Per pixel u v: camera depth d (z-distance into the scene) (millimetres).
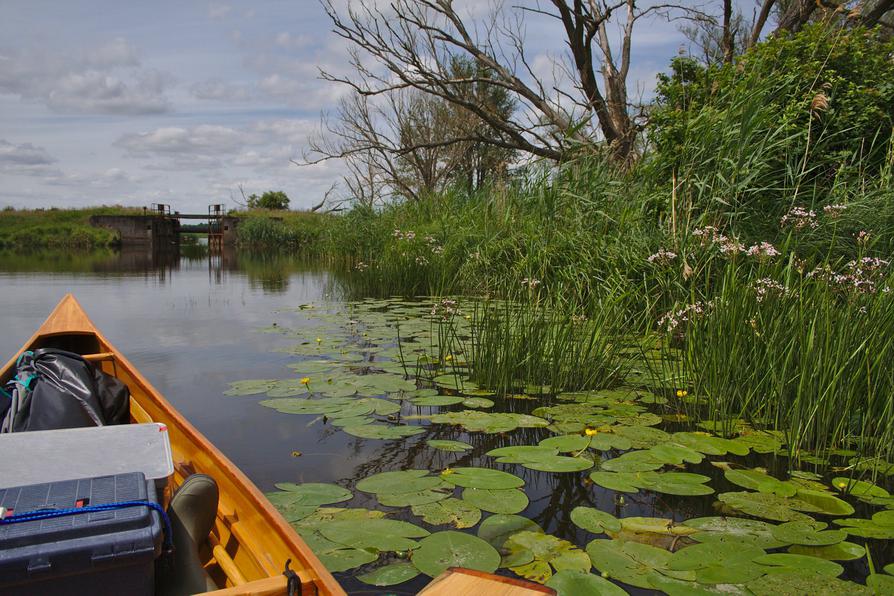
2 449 2084
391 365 5551
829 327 3756
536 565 2359
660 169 7234
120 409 3393
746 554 2443
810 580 2264
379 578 2273
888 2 11281
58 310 5363
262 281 13766
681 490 2988
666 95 7941
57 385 3057
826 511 2844
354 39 13523
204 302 10031
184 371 5469
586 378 4984
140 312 8922
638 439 3723
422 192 14508
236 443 3727
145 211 36062
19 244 31734
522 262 8047
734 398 4336
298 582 1741
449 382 5008
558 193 8242
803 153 6535
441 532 2566
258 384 4914
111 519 1593
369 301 9812
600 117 12891
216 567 2227
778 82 6895
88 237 32625
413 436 3836
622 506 2924
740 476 3230
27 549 1492
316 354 6020
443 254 10477
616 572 2314
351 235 16297
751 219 6254
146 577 1626
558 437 3725
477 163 20859
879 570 2379
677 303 5109
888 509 2889
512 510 2805
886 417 3713
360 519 2705
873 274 4223
